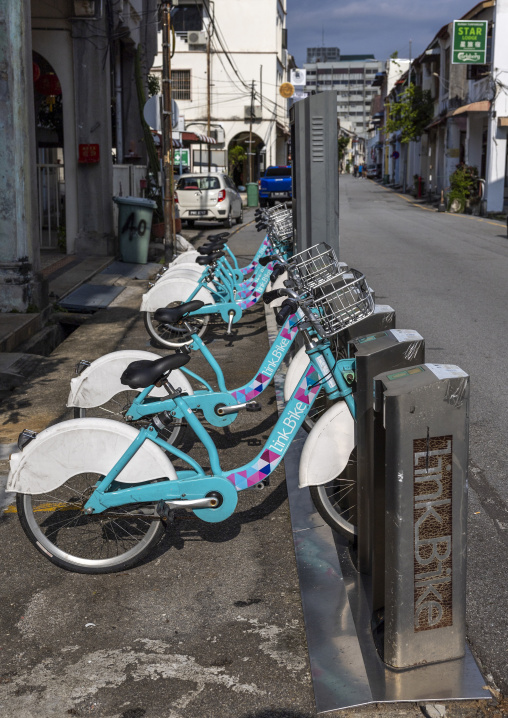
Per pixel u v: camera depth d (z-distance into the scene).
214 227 24.42
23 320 8.40
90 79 14.24
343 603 3.24
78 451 3.43
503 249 17.17
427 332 8.48
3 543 3.95
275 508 4.31
